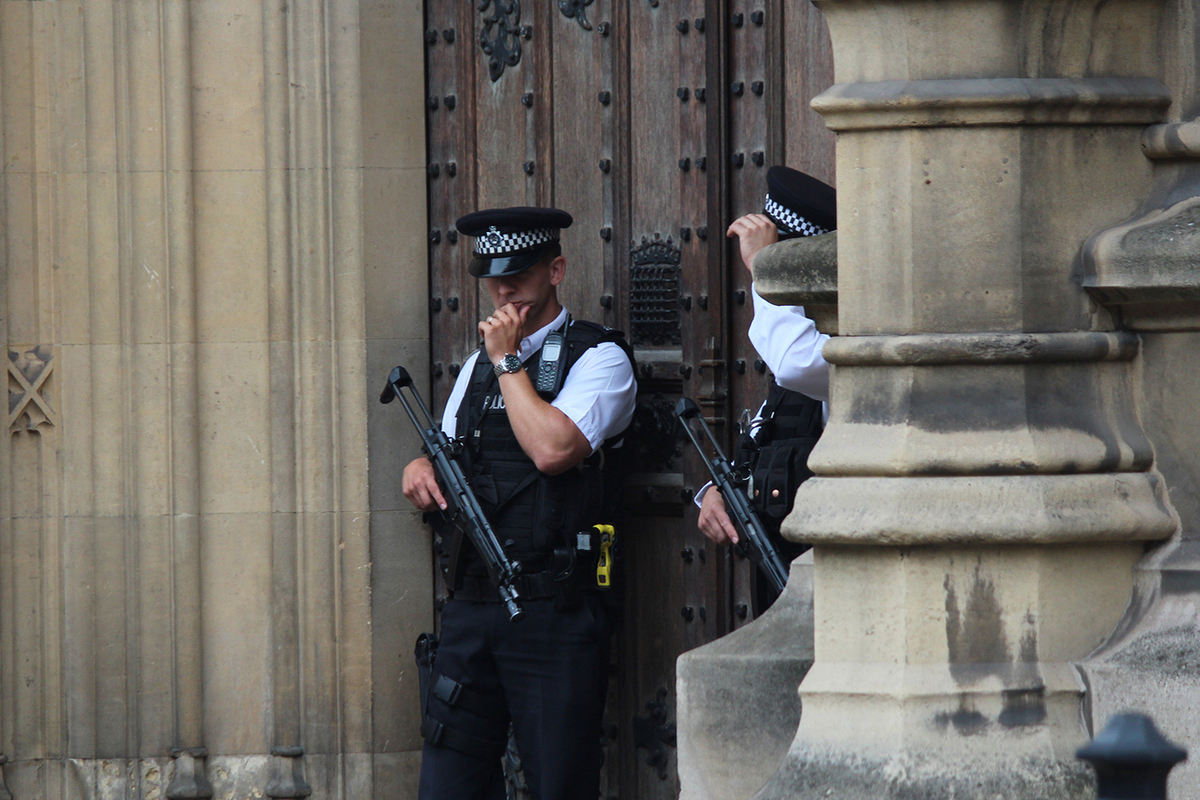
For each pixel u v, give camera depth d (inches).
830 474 365.7
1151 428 362.6
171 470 678.5
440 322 689.6
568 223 599.2
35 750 689.6
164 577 682.2
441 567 682.2
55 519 686.5
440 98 690.2
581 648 580.1
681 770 429.7
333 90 673.6
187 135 673.0
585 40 656.4
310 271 675.4
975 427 352.2
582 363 582.9
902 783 344.8
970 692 349.1
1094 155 358.9
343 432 676.1
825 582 366.9
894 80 357.4
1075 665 353.1
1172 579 354.3
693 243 624.1
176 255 674.8
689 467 628.4
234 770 684.1
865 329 363.6
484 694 593.6
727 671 424.2
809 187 530.3
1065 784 341.7
